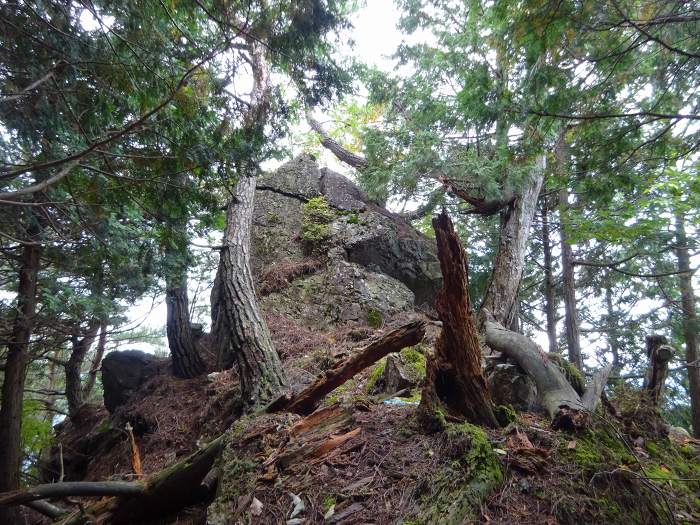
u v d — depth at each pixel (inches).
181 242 220.7
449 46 327.6
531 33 149.6
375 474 105.6
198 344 332.5
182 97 147.5
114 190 167.5
